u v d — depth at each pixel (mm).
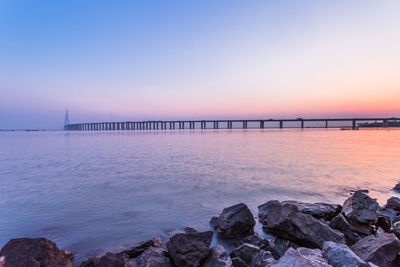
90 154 25859
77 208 8500
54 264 4625
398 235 6242
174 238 5207
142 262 4883
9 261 4523
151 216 7742
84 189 11016
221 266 4578
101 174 14508
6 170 16078
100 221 7348
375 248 4684
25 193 10398
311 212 7230
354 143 39406
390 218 7453
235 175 13844
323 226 5875
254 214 7875
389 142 41812
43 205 8812
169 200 9344
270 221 6551
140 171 15414
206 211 8180
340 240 5586
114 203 9023
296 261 4027
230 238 6262
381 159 20047
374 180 12383
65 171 15617
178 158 21750
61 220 7430
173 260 4875
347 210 7066
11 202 9180
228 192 10367
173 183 12031
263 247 5641
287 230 5875
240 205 6875
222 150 28719
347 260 4004
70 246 5828
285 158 20984
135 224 7129
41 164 18766
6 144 45031
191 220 7426
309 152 25734
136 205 8797
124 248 5488
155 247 5594
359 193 7344
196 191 10570
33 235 6434
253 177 13258
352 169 15469
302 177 13188
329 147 31844
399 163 17891
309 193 10102
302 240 5684
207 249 5086
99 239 6195
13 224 7133
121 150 30250
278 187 11094
